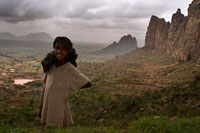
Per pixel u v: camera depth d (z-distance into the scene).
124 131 4.67
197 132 4.21
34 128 4.62
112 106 19.62
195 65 145.50
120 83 91.94
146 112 13.88
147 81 99.75
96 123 13.87
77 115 22.30
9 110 28.58
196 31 172.00
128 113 15.67
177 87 20.55
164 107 14.15
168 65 192.12
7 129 4.36
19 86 141.88
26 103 41.31
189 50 172.00
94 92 60.34
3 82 183.25
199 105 11.26
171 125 4.59
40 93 93.62
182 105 12.89
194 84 18.50
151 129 4.43
